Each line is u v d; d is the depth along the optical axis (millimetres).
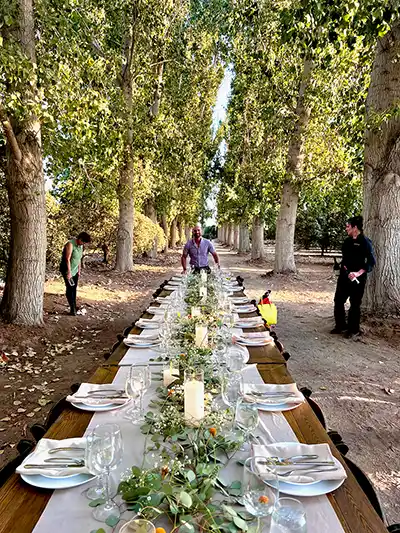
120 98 8875
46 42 6668
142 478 1430
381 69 7078
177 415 1956
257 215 20000
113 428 1583
